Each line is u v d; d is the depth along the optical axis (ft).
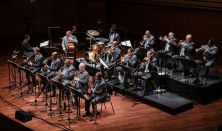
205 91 39.52
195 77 41.63
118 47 45.65
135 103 39.73
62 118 36.32
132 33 63.00
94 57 44.16
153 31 60.54
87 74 37.35
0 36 63.10
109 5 63.10
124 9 63.00
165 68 42.88
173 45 43.50
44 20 66.03
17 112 36.11
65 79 38.88
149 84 40.52
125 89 41.37
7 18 63.26
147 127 34.76
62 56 45.55
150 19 60.39
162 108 38.19
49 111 37.78
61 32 53.72
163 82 42.65
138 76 40.34
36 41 61.77
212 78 42.57
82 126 34.86
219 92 41.60
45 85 39.06
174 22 57.72
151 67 39.99
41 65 42.78
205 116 37.09
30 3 64.49
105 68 43.50
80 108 38.60
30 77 45.70
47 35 65.77
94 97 35.73
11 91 42.52
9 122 36.47
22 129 35.12
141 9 60.95
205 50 41.50
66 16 66.54
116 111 37.93
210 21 53.67
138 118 36.52
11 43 61.16
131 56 41.68
